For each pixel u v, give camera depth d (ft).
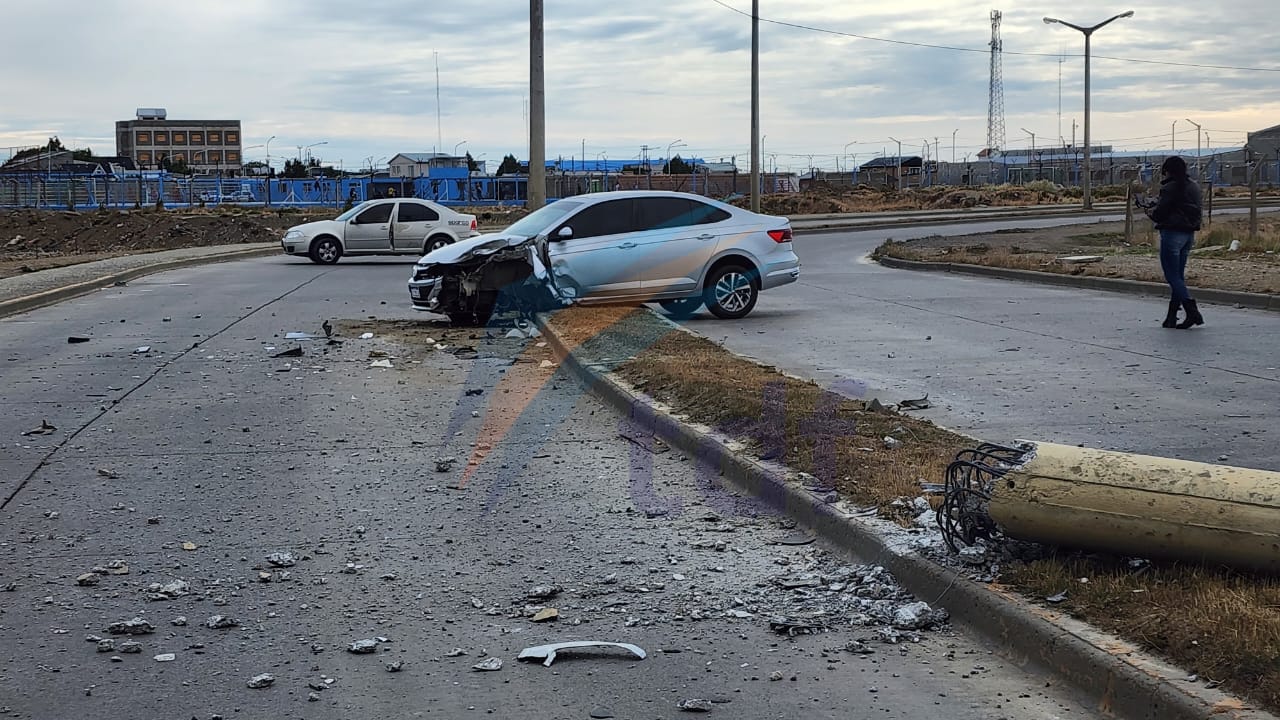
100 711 14.53
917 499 21.34
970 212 191.31
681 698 14.89
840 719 14.23
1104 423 29.94
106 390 37.45
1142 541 16.63
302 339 49.29
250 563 20.44
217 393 36.83
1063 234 114.62
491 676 15.64
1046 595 16.53
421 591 19.01
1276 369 38.11
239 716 14.39
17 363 43.32
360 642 16.61
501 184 278.05
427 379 39.34
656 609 18.13
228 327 53.72
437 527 22.56
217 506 24.04
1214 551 16.24
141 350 45.88
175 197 270.46
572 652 16.31
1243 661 13.64
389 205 103.96
